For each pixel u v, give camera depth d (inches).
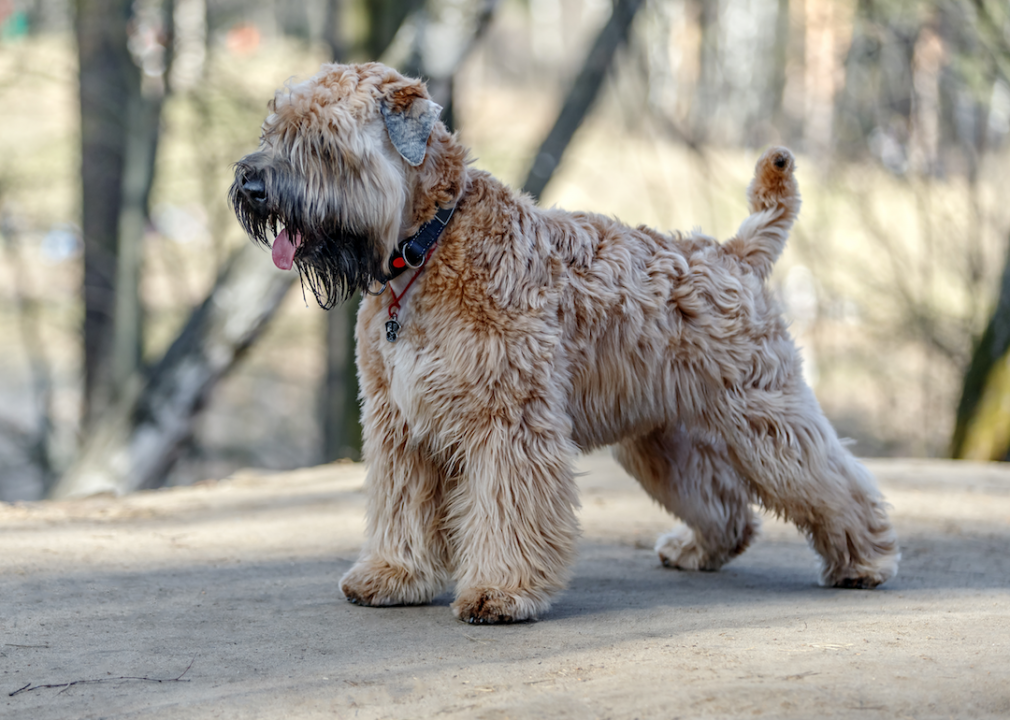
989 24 518.6
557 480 174.2
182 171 708.0
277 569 217.5
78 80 628.7
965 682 125.8
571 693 127.8
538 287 176.2
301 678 138.6
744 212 736.3
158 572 210.1
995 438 463.8
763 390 197.3
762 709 118.6
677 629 161.0
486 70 1242.0
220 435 742.5
